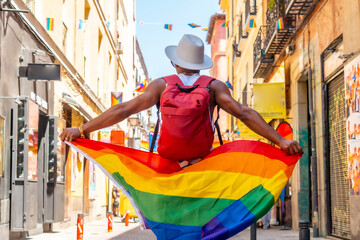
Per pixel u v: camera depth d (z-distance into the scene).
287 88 18.30
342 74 12.15
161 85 4.07
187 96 3.83
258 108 17.81
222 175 4.14
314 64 14.36
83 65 23.17
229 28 42.97
